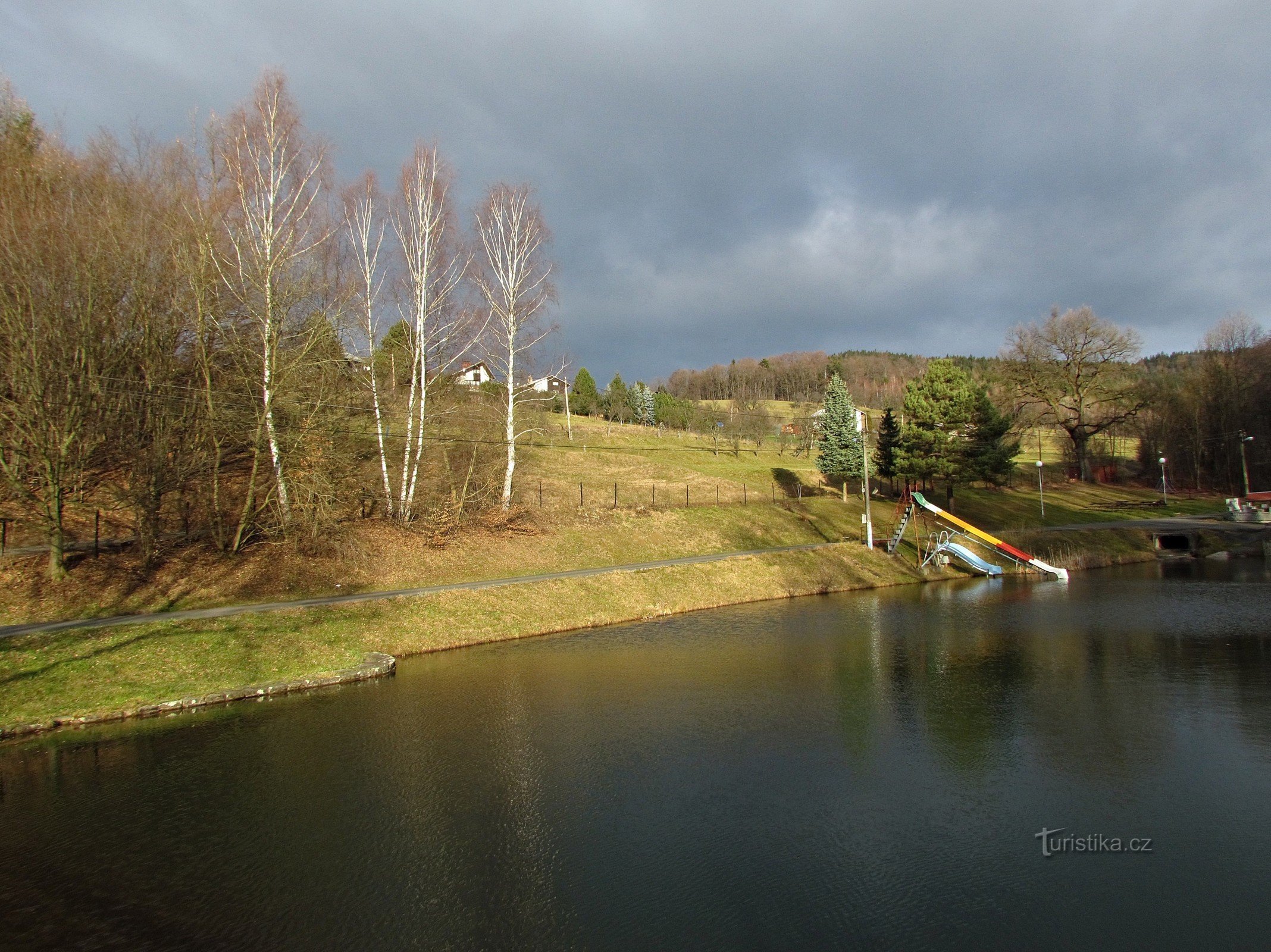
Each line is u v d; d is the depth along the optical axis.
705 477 56.47
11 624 20.38
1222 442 72.31
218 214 26.67
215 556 26.38
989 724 16.72
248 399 28.23
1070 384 67.75
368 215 30.66
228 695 18.47
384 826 11.87
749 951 8.71
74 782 13.56
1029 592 36.72
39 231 22.56
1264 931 9.14
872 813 12.36
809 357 167.62
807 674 21.09
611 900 9.80
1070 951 8.75
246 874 10.46
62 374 22.09
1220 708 17.69
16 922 9.35
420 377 36.38
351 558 28.81
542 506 40.56
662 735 16.08
